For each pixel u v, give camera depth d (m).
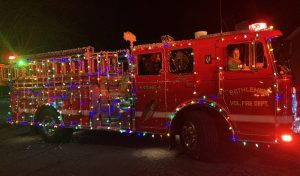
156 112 7.50
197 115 6.77
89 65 8.75
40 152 8.26
